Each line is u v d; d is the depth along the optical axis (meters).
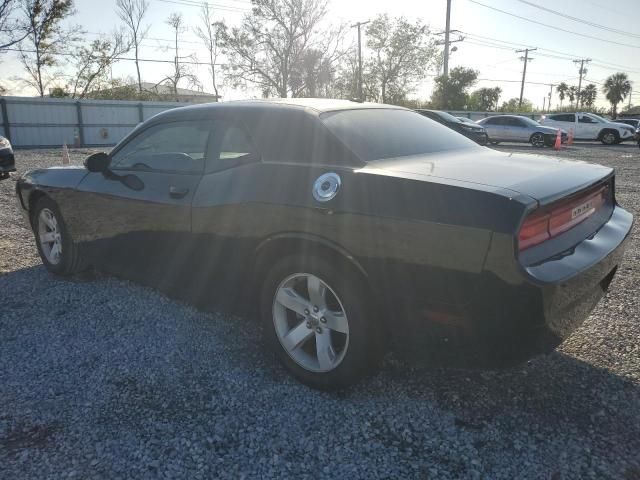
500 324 2.19
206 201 3.10
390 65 45.31
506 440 2.40
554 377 2.93
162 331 3.53
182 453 2.32
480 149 3.38
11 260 5.11
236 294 3.16
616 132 26.23
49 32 34.12
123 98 40.03
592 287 2.50
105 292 4.22
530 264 2.15
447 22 39.56
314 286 2.72
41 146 24.38
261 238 2.86
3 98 23.03
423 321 2.39
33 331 3.53
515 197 2.18
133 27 38.28
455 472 2.20
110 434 2.45
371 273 2.46
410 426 2.51
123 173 3.79
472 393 2.78
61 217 4.30
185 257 3.32
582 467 2.22
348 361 2.63
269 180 2.85
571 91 84.62
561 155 18.41
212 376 2.96
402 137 3.11
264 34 38.06
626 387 2.82
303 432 2.47
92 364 3.10
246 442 2.40
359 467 2.23
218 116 3.31
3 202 8.19
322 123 2.89
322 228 2.57
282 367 3.06
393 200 2.39
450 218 2.22
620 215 3.12
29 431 2.48
